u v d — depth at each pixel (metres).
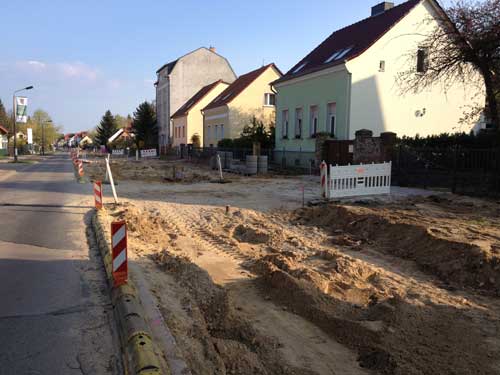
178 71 58.12
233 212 11.67
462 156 15.22
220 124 43.38
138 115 67.06
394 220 8.95
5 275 6.20
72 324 4.57
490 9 15.27
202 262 7.26
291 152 27.72
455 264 6.42
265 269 6.62
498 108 16.92
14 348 4.05
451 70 18.30
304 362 4.18
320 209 11.09
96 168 32.25
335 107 24.02
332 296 5.50
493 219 9.52
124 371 3.60
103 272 6.37
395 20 23.30
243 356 4.16
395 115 23.69
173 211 12.08
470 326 4.73
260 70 42.59
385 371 3.99
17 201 13.96
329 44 28.56
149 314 4.64
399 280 6.25
